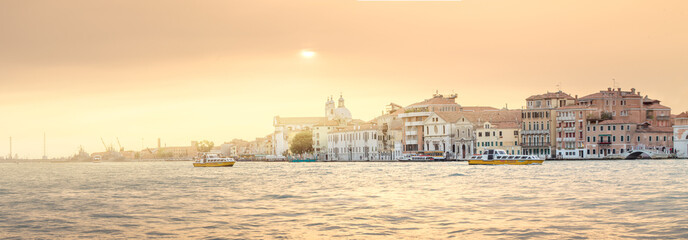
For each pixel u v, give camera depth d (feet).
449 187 373.40
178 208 287.89
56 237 215.31
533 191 338.34
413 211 262.06
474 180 429.38
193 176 586.86
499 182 405.59
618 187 354.13
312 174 578.66
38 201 333.42
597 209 259.60
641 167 575.38
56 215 269.85
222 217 254.47
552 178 434.71
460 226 222.07
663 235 199.82
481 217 242.17
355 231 215.92
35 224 244.01
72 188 433.89
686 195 303.07
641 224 220.02
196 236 212.02
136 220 250.16
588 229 212.64
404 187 381.81
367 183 425.28
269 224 233.55
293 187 403.34
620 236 199.82
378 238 203.21
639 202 279.69
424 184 401.70
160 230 224.74
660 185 362.33
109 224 240.73
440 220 236.22
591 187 356.79
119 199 336.90
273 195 344.90
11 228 235.20
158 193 372.79
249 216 256.32
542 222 228.22
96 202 322.14
